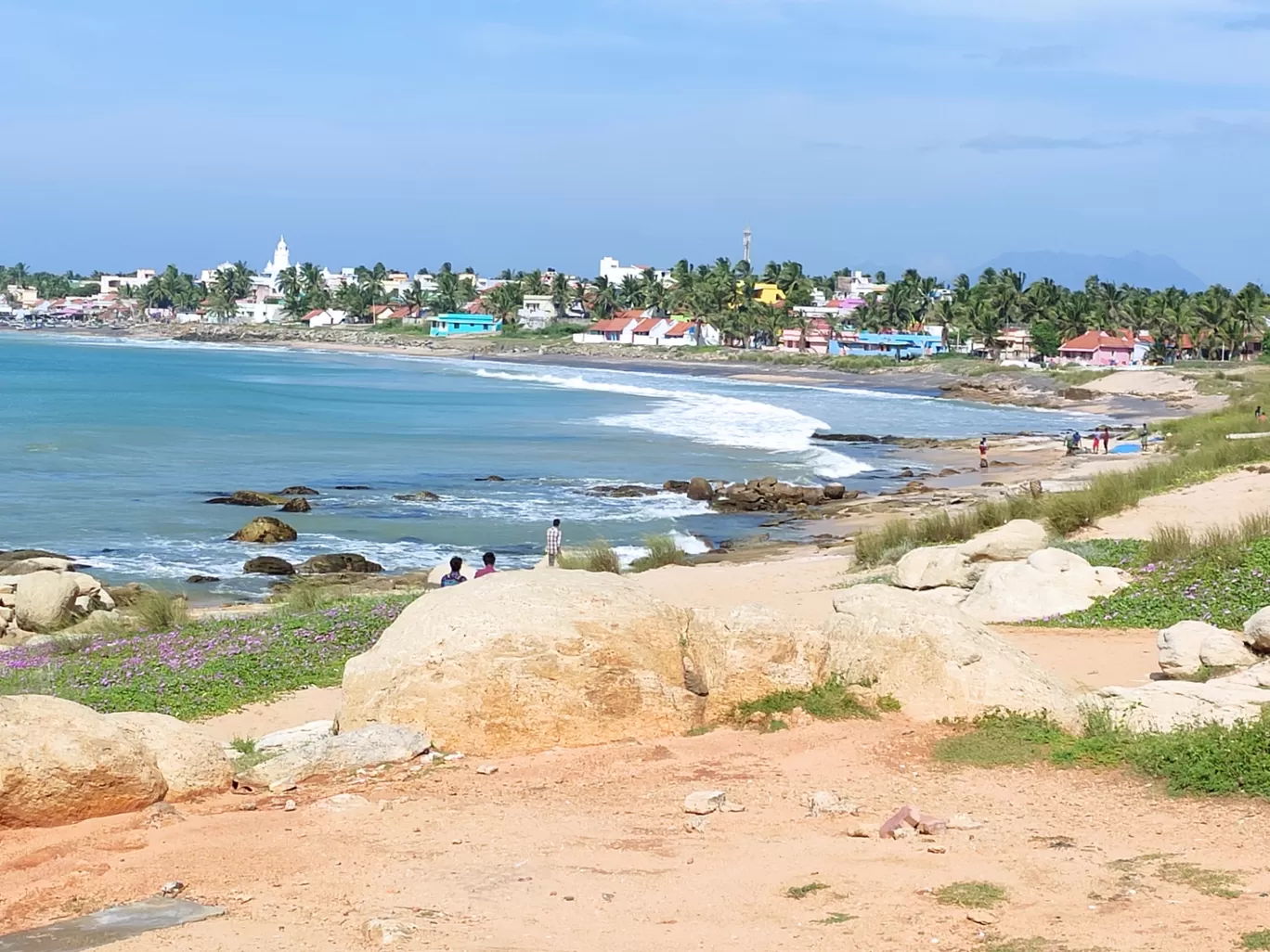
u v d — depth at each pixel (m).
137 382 115.88
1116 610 19.56
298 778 10.98
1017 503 31.34
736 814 9.88
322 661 18.88
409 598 24.55
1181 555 22.14
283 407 91.81
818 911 7.77
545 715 11.84
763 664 12.63
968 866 8.52
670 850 9.00
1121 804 9.91
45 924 7.74
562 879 8.40
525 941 7.29
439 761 11.41
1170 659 14.95
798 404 105.94
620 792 10.45
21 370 131.25
